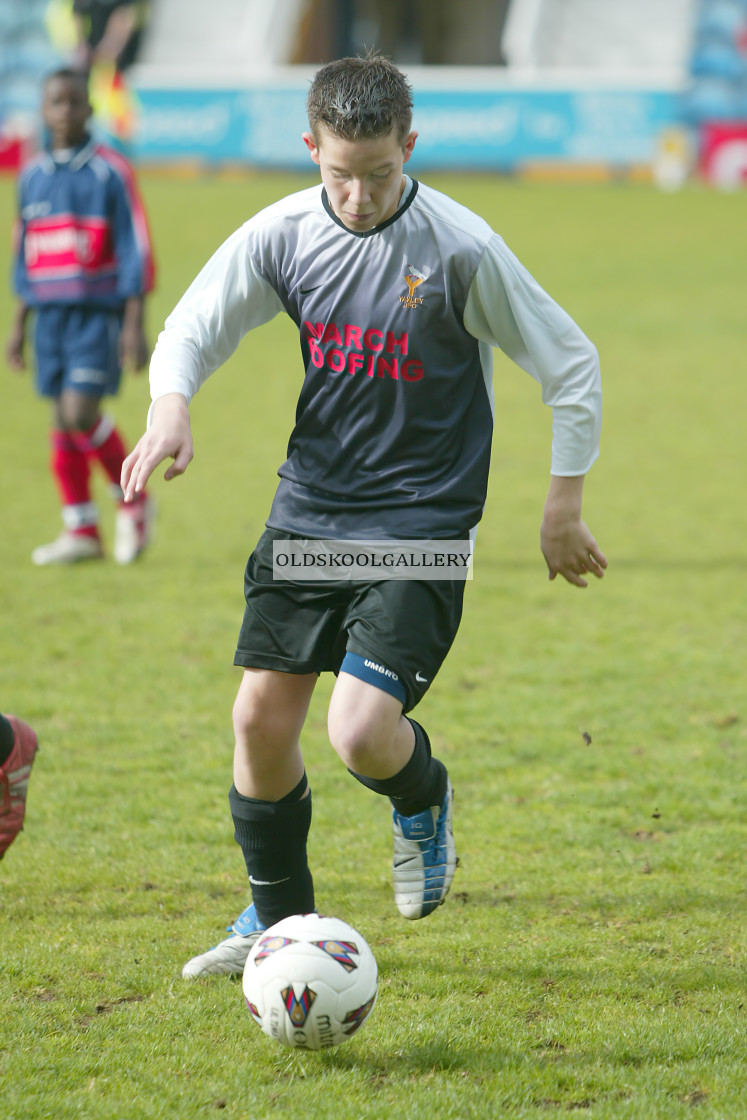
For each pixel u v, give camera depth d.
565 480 10.14
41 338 24.23
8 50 112.06
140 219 23.84
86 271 23.75
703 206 91.44
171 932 11.59
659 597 23.22
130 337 23.91
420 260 9.74
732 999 10.27
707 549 26.50
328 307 9.91
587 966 10.88
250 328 10.51
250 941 10.80
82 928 11.62
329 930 9.20
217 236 71.50
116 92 103.25
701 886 12.51
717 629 21.38
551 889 12.51
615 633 21.23
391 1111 8.59
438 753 16.25
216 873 12.94
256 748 10.23
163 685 18.67
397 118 9.12
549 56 118.75
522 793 15.02
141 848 13.48
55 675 18.98
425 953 11.16
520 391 45.59
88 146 23.81
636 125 104.69
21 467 33.22
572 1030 9.73
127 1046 9.50
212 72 111.69
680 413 40.25
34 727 17.02
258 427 38.25
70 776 15.46
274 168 107.19
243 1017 10.02
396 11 137.00
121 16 102.25
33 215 23.95
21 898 12.29
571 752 16.23
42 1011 10.05
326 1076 9.11
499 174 107.25
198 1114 8.60
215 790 15.11
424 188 9.86
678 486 31.86
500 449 36.44
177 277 59.81
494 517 29.16
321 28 131.38
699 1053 9.41
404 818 10.82
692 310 56.97
